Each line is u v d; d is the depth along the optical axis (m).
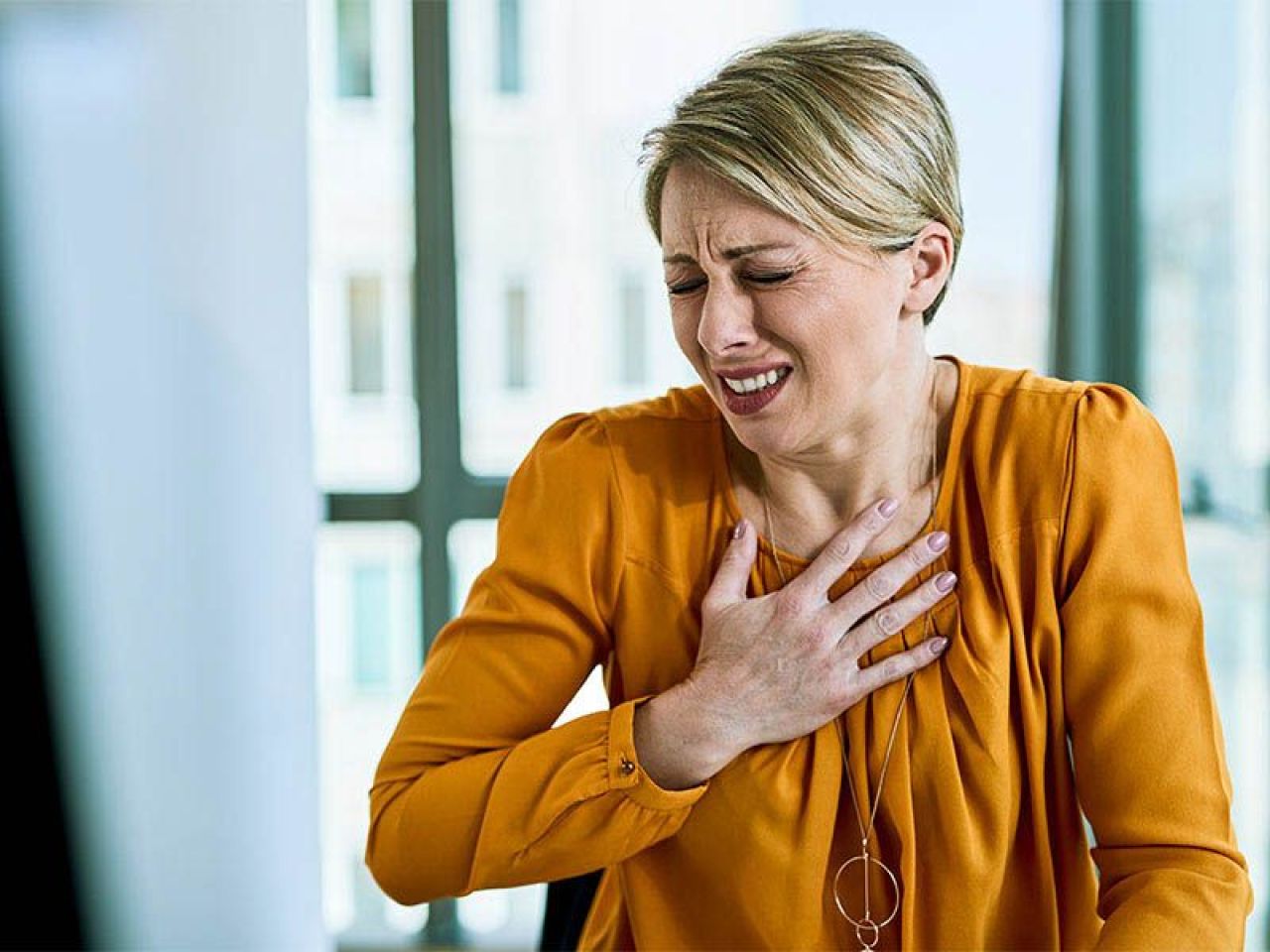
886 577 1.03
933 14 3.08
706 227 0.95
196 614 1.47
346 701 3.30
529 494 1.17
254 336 1.72
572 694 1.17
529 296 3.27
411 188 3.19
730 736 1.03
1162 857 1.01
